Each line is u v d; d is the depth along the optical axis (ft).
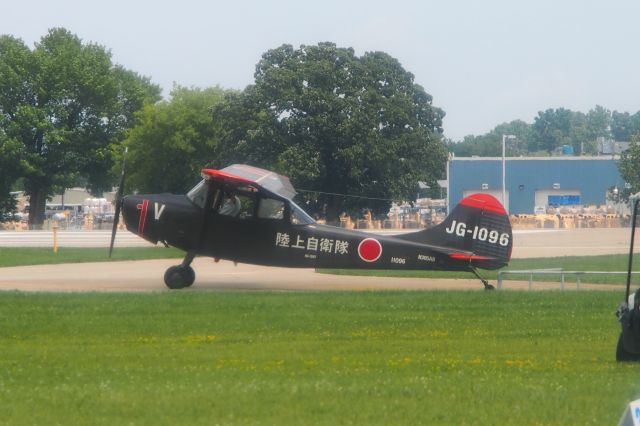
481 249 306.35
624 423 84.43
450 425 111.34
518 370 150.00
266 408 119.03
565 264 412.57
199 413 116.26
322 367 153.58
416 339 185.57
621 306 155.94
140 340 184.55
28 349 172.96
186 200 305.94
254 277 349.00
